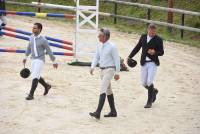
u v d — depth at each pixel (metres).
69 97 24.09
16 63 30.70
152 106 23.23
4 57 32.38
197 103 23.95
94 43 36.22
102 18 49.19
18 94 24.20
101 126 20.14
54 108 22.28
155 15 46.84
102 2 51.81
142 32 43.56
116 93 25.25
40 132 19.19
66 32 42.25
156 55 22.59
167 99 24.52
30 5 50.28
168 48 37.69
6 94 24.12
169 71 30.64
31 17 50.16
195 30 40.19
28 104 22.67
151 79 22.61
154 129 20.00
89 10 34.09
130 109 22.69
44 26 44.78
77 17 31.08
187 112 22.47
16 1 55.75
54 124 20.17
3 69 28.95
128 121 20.95
